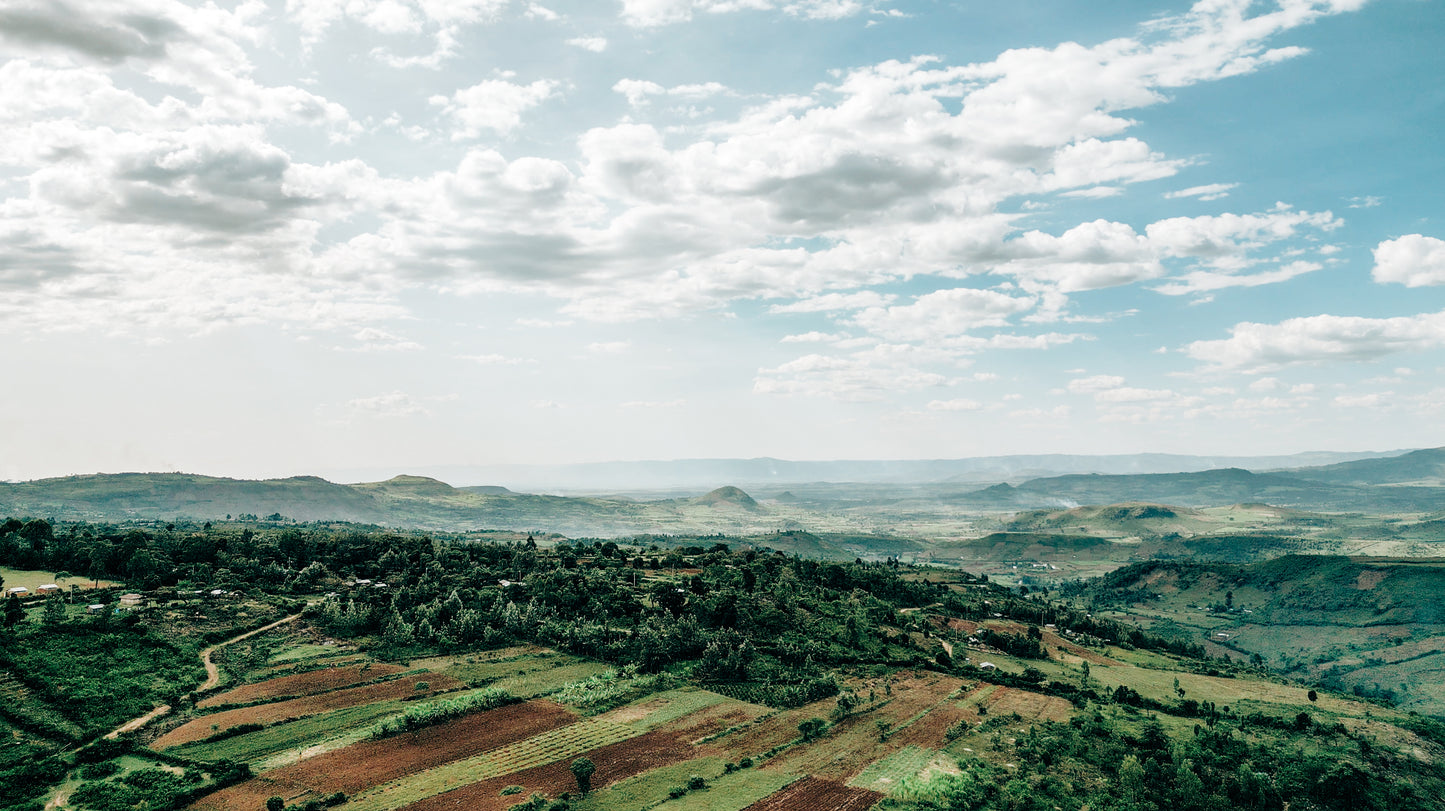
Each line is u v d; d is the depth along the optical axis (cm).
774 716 14250
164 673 14025
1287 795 11694
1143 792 11319
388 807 9981
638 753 12281
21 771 10050
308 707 13512
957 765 12019
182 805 9831
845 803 10538
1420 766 12962
